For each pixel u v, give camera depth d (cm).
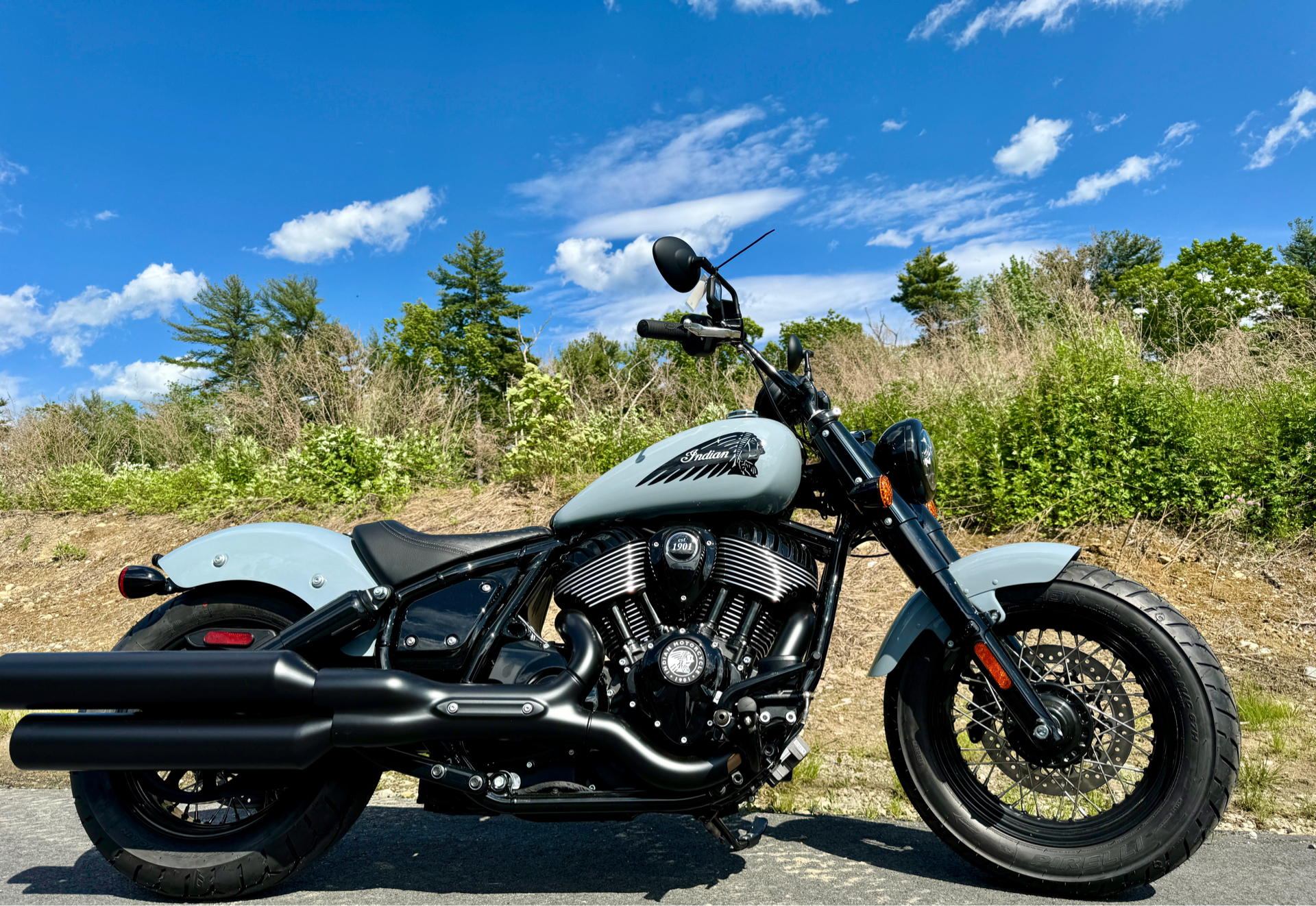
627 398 924
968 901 221
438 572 259
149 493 1095
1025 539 545
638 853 265
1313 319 741
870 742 366
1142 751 229
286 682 228
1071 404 590
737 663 231
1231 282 3347
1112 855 217
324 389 1202
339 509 860
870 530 256
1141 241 4322
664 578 233
